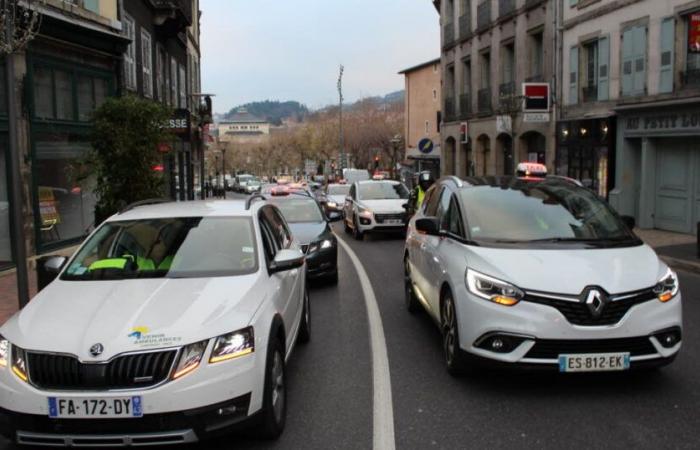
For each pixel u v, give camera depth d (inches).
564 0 851.4
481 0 1179.3
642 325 191.0
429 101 2031.3
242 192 2696.9
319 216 450.6
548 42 908.6
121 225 221.1
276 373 178.7
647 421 181.2
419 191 629.6
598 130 746.2
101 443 148.9
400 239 693.9
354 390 212.2
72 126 555.5
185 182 1298.0
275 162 4350.4
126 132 414.6
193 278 191.2
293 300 228.7
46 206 521.0
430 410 192.7
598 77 764.6
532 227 235.9
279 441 173.6
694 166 608.7
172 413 149.4
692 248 512.7
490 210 245.8
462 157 1309.1
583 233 232.5
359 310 335.0
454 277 216.5
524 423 181.5
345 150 2657.5
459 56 1305.4
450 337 223.0
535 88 868.0
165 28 936.3
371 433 177.3
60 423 149.0
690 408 189.8
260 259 203.2
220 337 158.4
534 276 197.2
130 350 151.6
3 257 468.1
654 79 652.1
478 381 216.7
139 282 188.1
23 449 167.6
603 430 175.6
